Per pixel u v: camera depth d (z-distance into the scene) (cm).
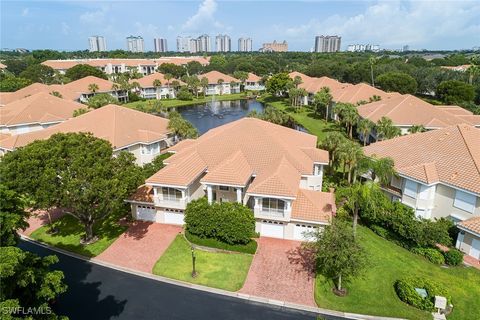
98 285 2680
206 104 11688
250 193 3141
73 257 3064
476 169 3269
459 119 6094
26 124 6128
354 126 7212
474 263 2925
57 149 2823
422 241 3000
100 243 3256
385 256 2997
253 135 4175
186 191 3481
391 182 3856
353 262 2380
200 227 3148
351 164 3866
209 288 2642
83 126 5278
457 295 2533
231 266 2898
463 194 3206
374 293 2555
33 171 2677
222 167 3459
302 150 4181
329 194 3491
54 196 2684
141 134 5278
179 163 3628
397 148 4131
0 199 1912
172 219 3603
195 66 17375
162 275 2795
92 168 2812
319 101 8350
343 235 2470
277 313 2391
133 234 3416
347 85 10644
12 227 1877
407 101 6562
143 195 3656
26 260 1844
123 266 2911
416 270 2820
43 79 12544
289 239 3291
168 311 2406
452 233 3203
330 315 2375
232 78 14150
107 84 11200
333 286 2634
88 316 2352
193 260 2755
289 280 2716
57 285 1838
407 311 2380
